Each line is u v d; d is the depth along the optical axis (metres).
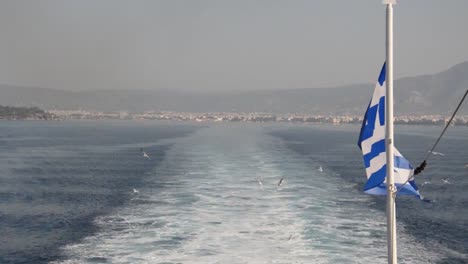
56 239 33.62
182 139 142.75
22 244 32.88
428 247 31.36
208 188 47.94
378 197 44.94
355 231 32.47
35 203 47.97
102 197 50.28
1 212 43.62
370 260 26.72
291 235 30.81
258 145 112.50
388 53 13.03
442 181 64.94
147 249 28.47
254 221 34.16
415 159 96.44
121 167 77.19
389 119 13.06
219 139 140.00
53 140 151.25
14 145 129.62
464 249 31.12
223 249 28.00
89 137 166.38
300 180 54.03
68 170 75.25
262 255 27.00
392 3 12.95
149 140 145.50
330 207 39.59
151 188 51.22
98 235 33.28
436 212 43.62
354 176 62.03
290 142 136.12
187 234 31.12
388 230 13.18
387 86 13.05
